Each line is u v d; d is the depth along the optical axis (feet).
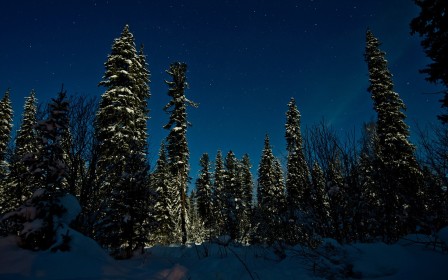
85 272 18.71
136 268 23.36
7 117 86.38
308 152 26.12
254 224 32.99
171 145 83.61
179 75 87.71
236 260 24.34
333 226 25.30
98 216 34.91
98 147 37.99
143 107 73.41
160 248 38.86
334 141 25.48
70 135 35.96
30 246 21.33
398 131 66.90
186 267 25.07
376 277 16.79
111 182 36.73
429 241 20.44
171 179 87.40
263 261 24.52
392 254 18.28
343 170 25.17
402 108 69.87
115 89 60.03
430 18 39.99
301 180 26.55
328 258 19.77
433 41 40.40
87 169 37.88
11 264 17.71
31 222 21.39
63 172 24.25
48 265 18.34
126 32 70.08
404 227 25.96
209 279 20.63
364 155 25.59
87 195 35.60
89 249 21.98
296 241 28.71
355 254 19.72
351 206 24.70
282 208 29.07
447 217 22.49
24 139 33.63
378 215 25.02
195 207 145.18
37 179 23.66
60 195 23.90
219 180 120.88
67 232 21.52
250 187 115.75
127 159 36.60
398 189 23.93
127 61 64.90
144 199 33.76
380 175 24.72
